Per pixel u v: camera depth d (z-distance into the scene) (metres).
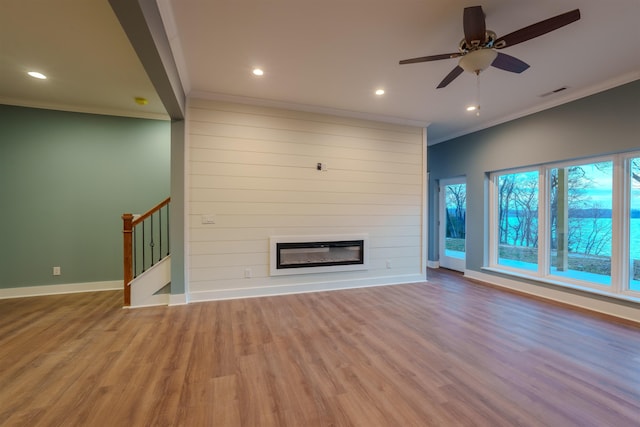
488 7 2.13
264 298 3.88
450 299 3.89
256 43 2.59
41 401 1.77
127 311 3.36
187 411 1.70
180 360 2.27
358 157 4.48
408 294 4.12
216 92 3.66
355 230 4.47
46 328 2.87
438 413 1.69
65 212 4.11
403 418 1.65
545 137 4.02
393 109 4.24
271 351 2.42
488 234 5.04
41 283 4.02
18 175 3.93
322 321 3.09
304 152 4.18
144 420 1.62
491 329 2.88
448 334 2.76
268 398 1.82
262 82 3.37
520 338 2.68
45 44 2.54
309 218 4.21
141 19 1.66
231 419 1.64
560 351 2.44
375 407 1.75
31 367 2.15
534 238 4.39
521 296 4.05
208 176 3.75
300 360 2.28
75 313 3.29
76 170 4.15
